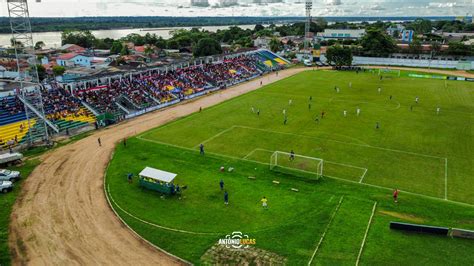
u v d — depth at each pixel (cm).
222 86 11406
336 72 14512
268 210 4122
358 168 5306
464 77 12888
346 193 4531
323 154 5856
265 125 7419
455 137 6631
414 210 4122
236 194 4516
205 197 4438
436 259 3256
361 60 17125
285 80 12706
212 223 3862
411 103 9244
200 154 5862
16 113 7075
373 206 4203
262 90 10975
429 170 5231
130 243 3534
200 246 3466
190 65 12769
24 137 6556
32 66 6881
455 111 8438
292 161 5525
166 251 3397
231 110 8619
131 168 5325
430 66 15800
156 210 4141
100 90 8950
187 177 5012
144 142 6462
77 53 16000
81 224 3866
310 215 4006
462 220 3919
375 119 7819
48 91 8188
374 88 11206
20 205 4256
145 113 8525
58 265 3216
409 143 6331
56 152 6003
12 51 13725
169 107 9075
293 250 3388
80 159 5700
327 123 7538
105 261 3266
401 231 3697
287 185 4766
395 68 15688
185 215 4025
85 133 7038
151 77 10694
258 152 5956
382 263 3194
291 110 8588
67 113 7594
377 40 17200
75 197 4462
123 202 4322
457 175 5062
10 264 3219
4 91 7625
